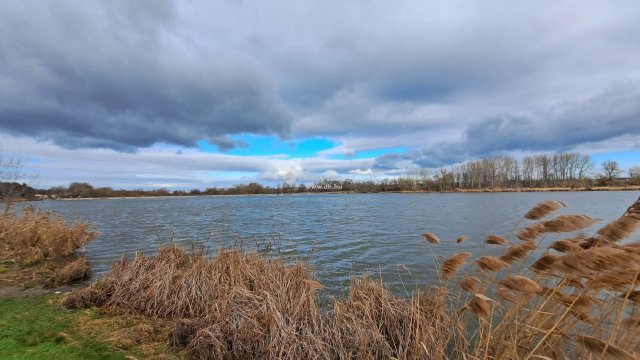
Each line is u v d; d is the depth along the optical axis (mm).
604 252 3602
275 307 6672
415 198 95562
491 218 37094
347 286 11711
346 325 6496
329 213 49031
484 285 5273
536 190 124500
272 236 25359
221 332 6703
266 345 6266
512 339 4930
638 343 4070
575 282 4488
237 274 8844
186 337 6984
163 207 72812
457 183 146250
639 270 3730
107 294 9258
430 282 12586
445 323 6137
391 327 6715
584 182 117438
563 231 4344
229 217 44500
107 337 6879
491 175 140250
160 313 8375
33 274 12289
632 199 66812
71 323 7496
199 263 9594
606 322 4418
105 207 73375
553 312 4820
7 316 7812
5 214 17297
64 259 16000
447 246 20375
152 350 6547
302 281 8141
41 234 16344
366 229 29438
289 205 75938
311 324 6691
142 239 24469
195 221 38938
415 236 24672
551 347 4793
